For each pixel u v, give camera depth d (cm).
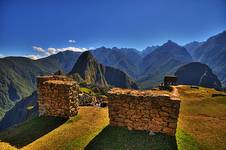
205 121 2628
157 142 1744
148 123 1889
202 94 5597
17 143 2059
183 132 2112
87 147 1825
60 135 2080
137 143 1759
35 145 1928
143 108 1898
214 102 4006
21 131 2397
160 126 1847
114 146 1764
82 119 2531
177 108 1778
